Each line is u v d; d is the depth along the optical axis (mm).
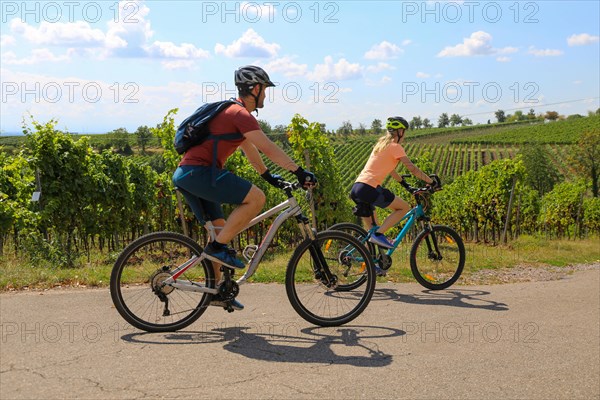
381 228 6141
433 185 6348
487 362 3654
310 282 4590
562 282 7266
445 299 5727
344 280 5680
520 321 4879
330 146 12180
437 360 3621
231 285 4148
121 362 3240
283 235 12844
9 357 3219
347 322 4445
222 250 4070
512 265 8812
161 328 3943
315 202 12086
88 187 10359
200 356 3422
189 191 3973
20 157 9625
